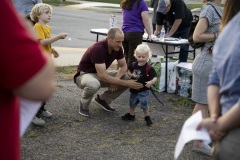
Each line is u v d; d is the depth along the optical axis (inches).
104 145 174.9
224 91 83.4
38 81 60.7
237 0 93.8
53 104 221.6
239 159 80.3
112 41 199.3
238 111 77.6
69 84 266.2
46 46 190.2
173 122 208.8
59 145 171.8
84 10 843.4
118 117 210.4
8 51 58.4
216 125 82.4
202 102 170.2
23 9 253.6
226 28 86.5
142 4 267.7
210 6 163.3
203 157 168.1
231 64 81.0
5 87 60.5
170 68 262.7
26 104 67.9
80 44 431.2
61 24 582.6
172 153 171.0
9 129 64.8
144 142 180.7
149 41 271.6
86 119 203.8
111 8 907.4
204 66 165.8
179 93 258.2
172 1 291.6
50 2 930.7
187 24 307.1
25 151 163.6
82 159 160.2
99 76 203.3
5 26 58.9
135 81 197.0
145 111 200.5
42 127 188.7
